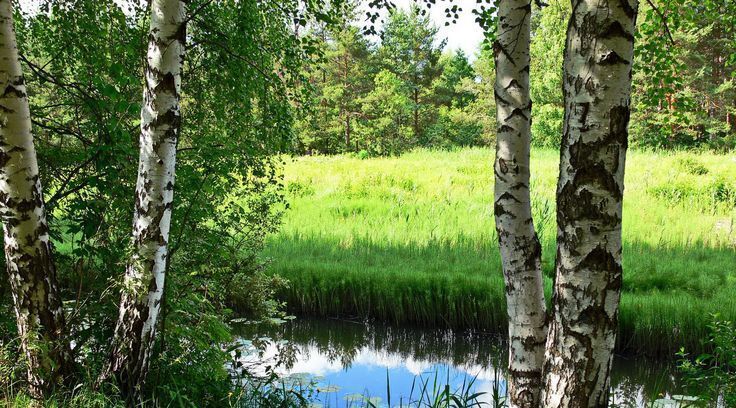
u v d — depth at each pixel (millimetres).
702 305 7066
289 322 8812
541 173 17672
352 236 11859
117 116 3938
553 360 2451
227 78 5254
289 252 10781
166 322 3986
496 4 5438
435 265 9758
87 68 4820
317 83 37156
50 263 3357
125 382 3469
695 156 18469
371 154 34406
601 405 2389
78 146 4285
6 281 3715
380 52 39250
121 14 4953
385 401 5711
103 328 3926
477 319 8156
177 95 3506
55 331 3363
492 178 17844
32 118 4027
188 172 4445
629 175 16281
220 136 4961
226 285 6172
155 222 3479
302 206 15078
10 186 3152
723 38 23859
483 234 11625
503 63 3277
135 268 3441
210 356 4184
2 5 3041
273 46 5480
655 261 9344
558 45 25953
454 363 7320
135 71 4871
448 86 39844
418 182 17375
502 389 6102
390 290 8664
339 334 8453
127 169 3984
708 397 4070
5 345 3338
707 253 9891
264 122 5469
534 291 3240
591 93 2221
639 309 7258
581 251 2309
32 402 3195
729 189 13906
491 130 35188
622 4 2150
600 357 2342
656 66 5512
